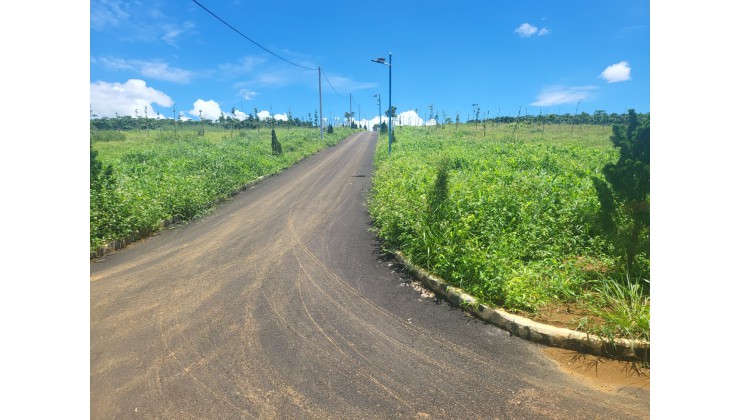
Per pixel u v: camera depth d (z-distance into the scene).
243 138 31.16
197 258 6.22
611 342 3.22
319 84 34.06
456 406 2.72
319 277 5.25
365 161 22.39
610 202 4.43
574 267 4.74
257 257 6.17
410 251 5.57
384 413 2.67
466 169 12.20
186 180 10.91
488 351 3.40
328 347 3.51
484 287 4.28
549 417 2.59
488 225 5.77
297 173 17.38
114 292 4.88
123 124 56.53
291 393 2.89
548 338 3.46
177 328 3.92
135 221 7.56
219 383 3.03
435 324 3.91
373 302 4.45
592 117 54.94
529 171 10.43
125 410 2.73
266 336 3.72
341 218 8.86
